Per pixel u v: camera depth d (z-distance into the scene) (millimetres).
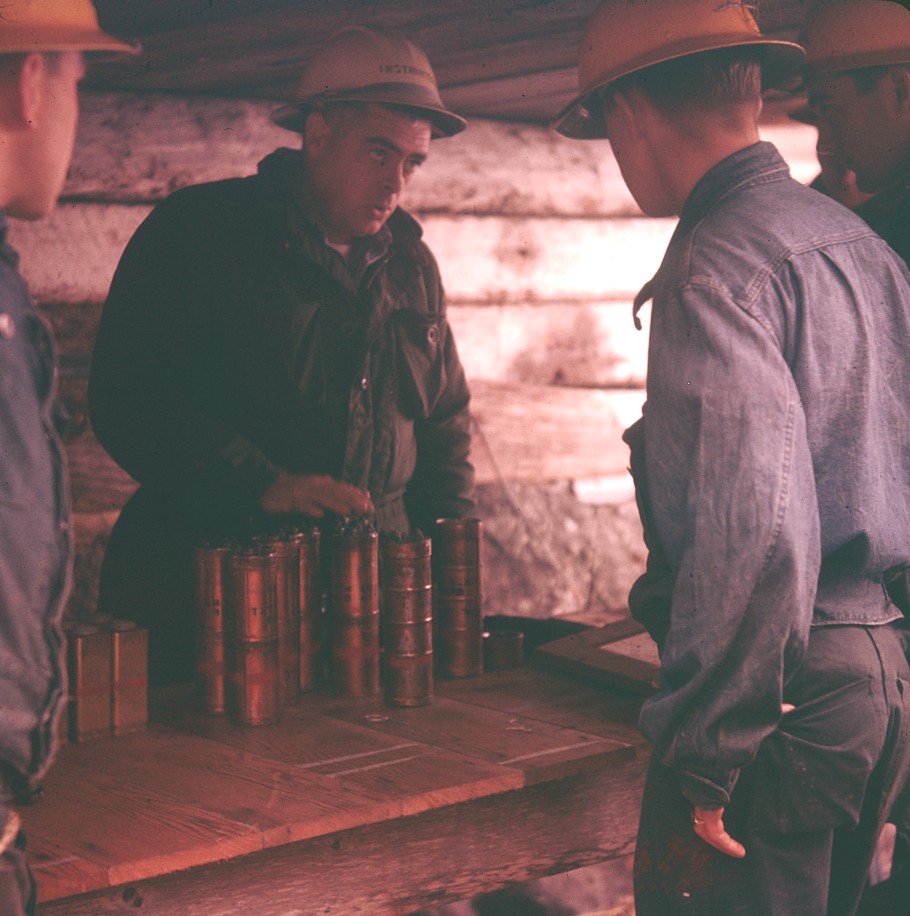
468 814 1971
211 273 2859
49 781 1937
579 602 5043
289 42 3115
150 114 4031
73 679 2121
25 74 1440
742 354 1568
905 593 1806
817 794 1669
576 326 5043
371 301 2963
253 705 2215
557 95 4215
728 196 1727
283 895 1789
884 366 1719
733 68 1757
